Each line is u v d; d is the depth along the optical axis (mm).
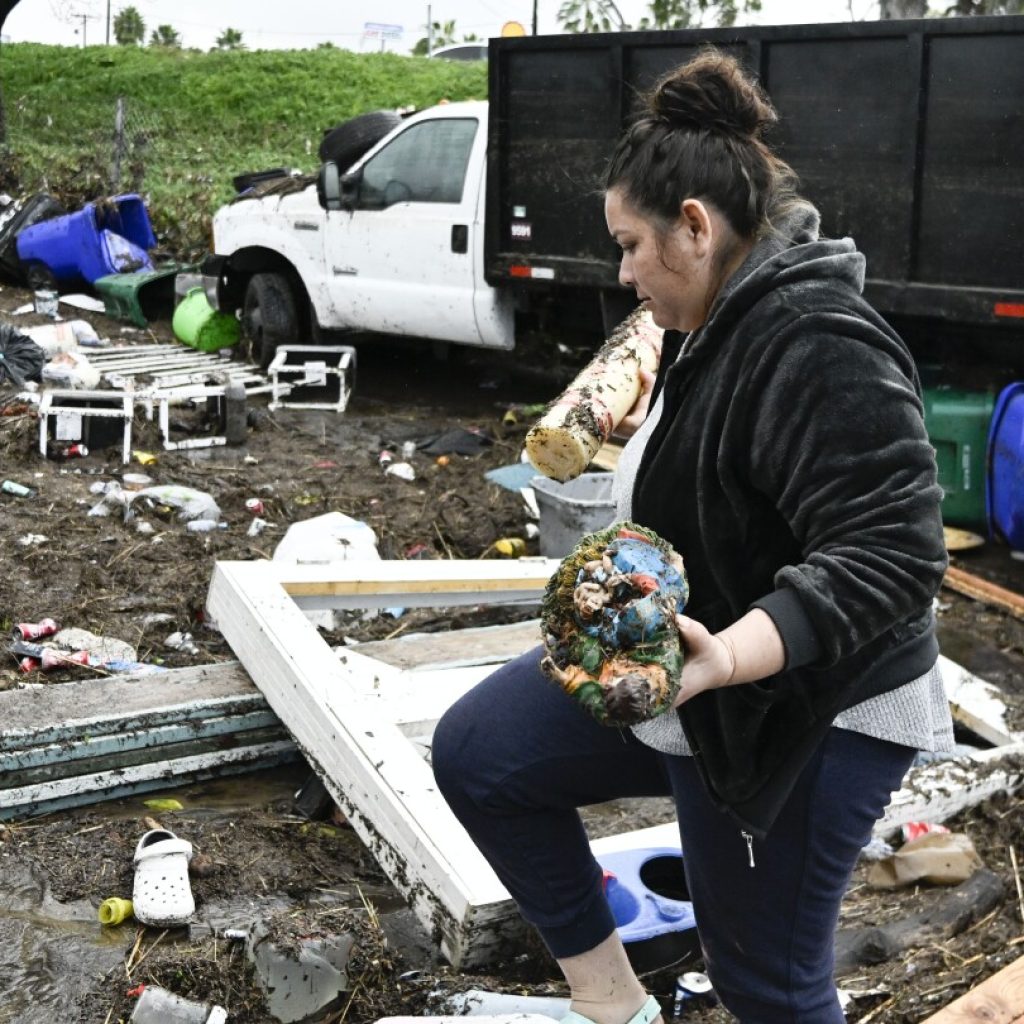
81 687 3990
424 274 8758
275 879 3357
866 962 3160
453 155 8570
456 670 4109
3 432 7238
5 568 5402
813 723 1827
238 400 7699
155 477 6926
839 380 1704
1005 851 3732
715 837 1962
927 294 6488
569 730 2068
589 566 1637
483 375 10094
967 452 6406
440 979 2857
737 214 1832
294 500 6742
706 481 1825
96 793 3771
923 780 3836
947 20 6180
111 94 21641
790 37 6684
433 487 7117
